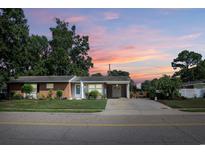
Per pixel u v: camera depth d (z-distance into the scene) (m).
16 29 33.81
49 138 9.69
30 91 38.91
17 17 35.28
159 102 29.14
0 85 37.56
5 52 33.44
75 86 41.59
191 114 18.42
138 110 21.20
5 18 32.81
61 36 61.19
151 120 14.90
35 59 46.75
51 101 30.22
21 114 18.39
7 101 30.66
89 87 41.28
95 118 15.88
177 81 34.75
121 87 42.84
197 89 38.19
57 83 40.16
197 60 75.81
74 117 16.45
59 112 19.67
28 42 37.81
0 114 18.34
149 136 10.06
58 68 56.00
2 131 11.09
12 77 39.59
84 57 63.38
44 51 61.69
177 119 15.38
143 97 43.59
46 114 18.38
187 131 11.12
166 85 34.41
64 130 11.35
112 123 13.55
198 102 27.84
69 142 9.05
